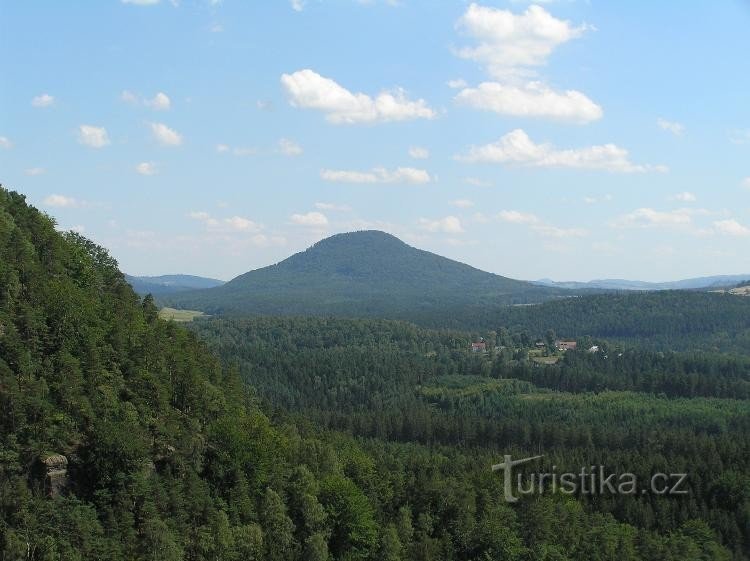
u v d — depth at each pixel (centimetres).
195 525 11044
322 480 13262
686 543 14112
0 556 9181
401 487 14600
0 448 9869
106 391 11106
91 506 10162
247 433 12838
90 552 9612
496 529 13862
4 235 12669
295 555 11962
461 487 14712
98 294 13962
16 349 10656
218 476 12156
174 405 12612
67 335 11500
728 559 14012
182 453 11700
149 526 10219
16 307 11350
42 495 10038
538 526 14200
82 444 10588
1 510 9550
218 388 14138
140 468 10744
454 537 13900
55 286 12044
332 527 12762
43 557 9312
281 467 12950
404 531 13300
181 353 13412
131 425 11000
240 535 11238
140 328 13100
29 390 10300
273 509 11969
